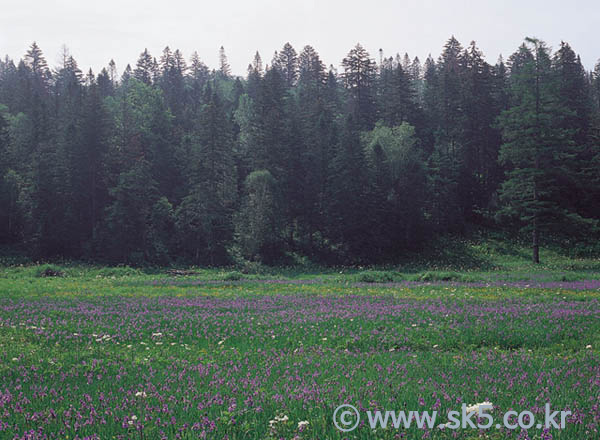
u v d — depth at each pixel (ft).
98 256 183.62
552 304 60.13
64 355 33.27
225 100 372.17
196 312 57.00
